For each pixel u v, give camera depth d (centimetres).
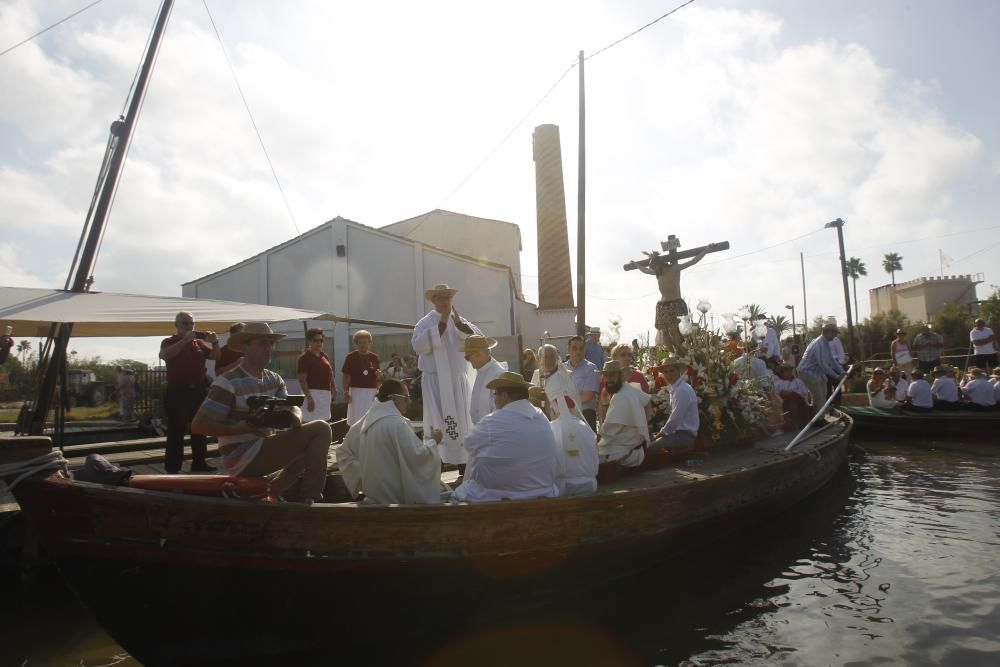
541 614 459
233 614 384
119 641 389
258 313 760
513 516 425
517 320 2491
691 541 555
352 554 388
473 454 466
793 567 571
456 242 2877
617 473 623
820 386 1213
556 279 2847
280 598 386
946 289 5331
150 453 803
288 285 2167
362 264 2158
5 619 486
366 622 407
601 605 486
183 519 369
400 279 2142
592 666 398
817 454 810
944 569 540
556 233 2877
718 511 579
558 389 541
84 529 371
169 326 826
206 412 411
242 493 410
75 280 703
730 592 517
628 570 501
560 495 496
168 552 369
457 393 593
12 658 426
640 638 438
